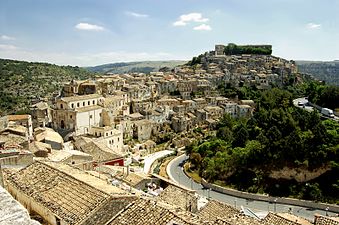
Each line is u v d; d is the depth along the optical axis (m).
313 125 120.12
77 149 110.25
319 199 100.88
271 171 112.81
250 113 197.75
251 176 114.38
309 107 172.50
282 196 105.56
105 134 137.75
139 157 146.25
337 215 88.38
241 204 99.94
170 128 188.88
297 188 107.50
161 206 27.94
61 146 103.50
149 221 26.12
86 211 28.00
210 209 55.75
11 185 34.41
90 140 120.75
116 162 106.62
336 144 110.19
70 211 28.62
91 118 148.12
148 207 27.52
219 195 108.19
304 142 111.50
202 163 129.50
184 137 178.62
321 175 108.31
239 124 149.38
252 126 138.12
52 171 35.22
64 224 27.70
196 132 185.38
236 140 132.62
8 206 10.59
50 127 148.25
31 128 128.50
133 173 86.62
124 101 189.25
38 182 33.88
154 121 186.12
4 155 41.56
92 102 155.50
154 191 75.88
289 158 111.44
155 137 178.50
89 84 176.38
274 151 113.75
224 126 164.38
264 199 103.56
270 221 48.22
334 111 154.50
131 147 158.38
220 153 128.00
